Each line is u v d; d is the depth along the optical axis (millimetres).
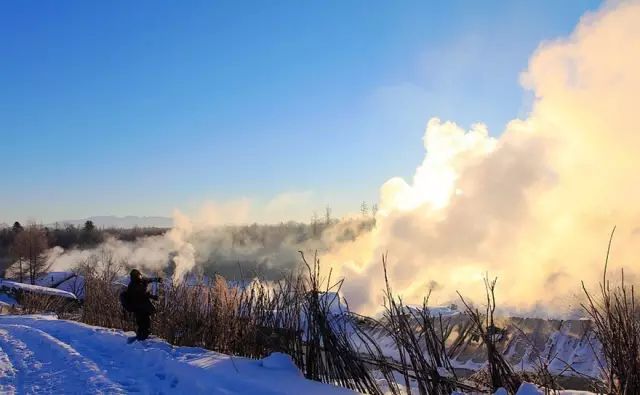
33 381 7926
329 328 7574
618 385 5395
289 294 8867
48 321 15961
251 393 6383
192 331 10633
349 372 7230
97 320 16484
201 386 6805
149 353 9055
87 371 8289
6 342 11820
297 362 8133
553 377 6125
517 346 10008
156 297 11344
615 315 5539
